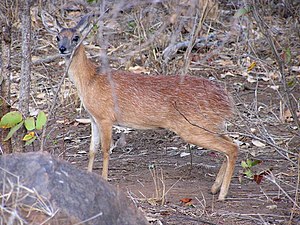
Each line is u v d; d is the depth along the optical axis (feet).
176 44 54.44
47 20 48.60
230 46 57.88
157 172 39.01
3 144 33.22
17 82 52.19
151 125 37.55
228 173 34.91
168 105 36.52
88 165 38.68
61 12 56.44
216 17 56.34
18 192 20.79
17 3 34.81
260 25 32.07
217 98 36.19
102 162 41.45
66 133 45.19
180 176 38.42
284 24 56.34
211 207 33.32
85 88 37.70
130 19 52.60
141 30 52.90
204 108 35.99
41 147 31.89
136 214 22.97
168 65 53.42
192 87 36.35
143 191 35.32
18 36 56.13
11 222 19.89
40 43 59.36
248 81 53.26
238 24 53.52
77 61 37.52
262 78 52.90
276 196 34.73
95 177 22.72
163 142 44.68
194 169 39.65
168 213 31.78
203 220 30.99
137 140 45.01
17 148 34.06
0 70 34.42
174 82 36.68
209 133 35.99
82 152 42.80
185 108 36.17
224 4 63.57
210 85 36.50
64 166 22.44
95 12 37.73
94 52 53.98
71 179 21.93
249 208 33.22
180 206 33.12
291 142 41.96
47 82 52.19
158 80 37.09
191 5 27.81
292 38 53.98
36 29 58.95
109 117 37.68
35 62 53.47
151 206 32.83
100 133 37.93
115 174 38.83
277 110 47.50
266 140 33.91
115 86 37.24
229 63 55.98
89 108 37.91
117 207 22.45
